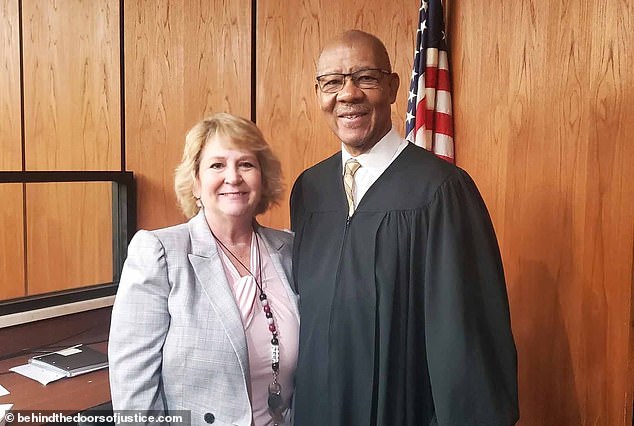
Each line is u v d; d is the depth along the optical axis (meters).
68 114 3.05
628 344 1.79
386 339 1.31
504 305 1.31
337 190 1.48
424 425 1.35
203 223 1.38
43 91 3.12
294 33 2.48
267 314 1.35
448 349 1.24
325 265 1.40
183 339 1.25
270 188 1.42
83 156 3.04
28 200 3.03
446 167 1.40
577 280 1.87
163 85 2.80
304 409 1.38
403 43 2.23
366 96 1.38
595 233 1.83
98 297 2.30
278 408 1.33
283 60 2.51
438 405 1.26
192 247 1.33
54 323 2.13
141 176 2.88
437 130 2.06
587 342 1.87
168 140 2.81
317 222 1.48
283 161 2.55
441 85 2.06
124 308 1.26
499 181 2.02
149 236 1.32
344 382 1.33
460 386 1.23
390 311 1.31
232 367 1.25
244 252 1.41
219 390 1.25
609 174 1.79
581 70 1.83
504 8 1.98
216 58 2.67
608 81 1.78
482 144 2.05
